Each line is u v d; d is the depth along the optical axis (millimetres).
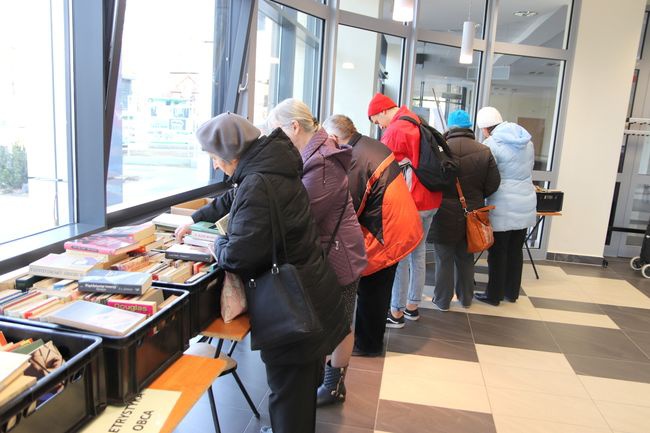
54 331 1157
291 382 1593
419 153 2990
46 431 983
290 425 1614
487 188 3479
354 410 2326
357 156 2449
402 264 3227
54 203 1961
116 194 2271
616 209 5723
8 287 1388
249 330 1598
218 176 3340
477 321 3514
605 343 3238
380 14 4355
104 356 1153
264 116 3627
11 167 1706
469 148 3404
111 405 1173
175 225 2025
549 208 4590
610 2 4867
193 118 2971
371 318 2789
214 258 1674
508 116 5215
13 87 1677
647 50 5453
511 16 5164
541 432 2223
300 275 1539
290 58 3848
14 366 924
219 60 3121
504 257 3764
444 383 2617
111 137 1975
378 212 2447
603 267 5211
